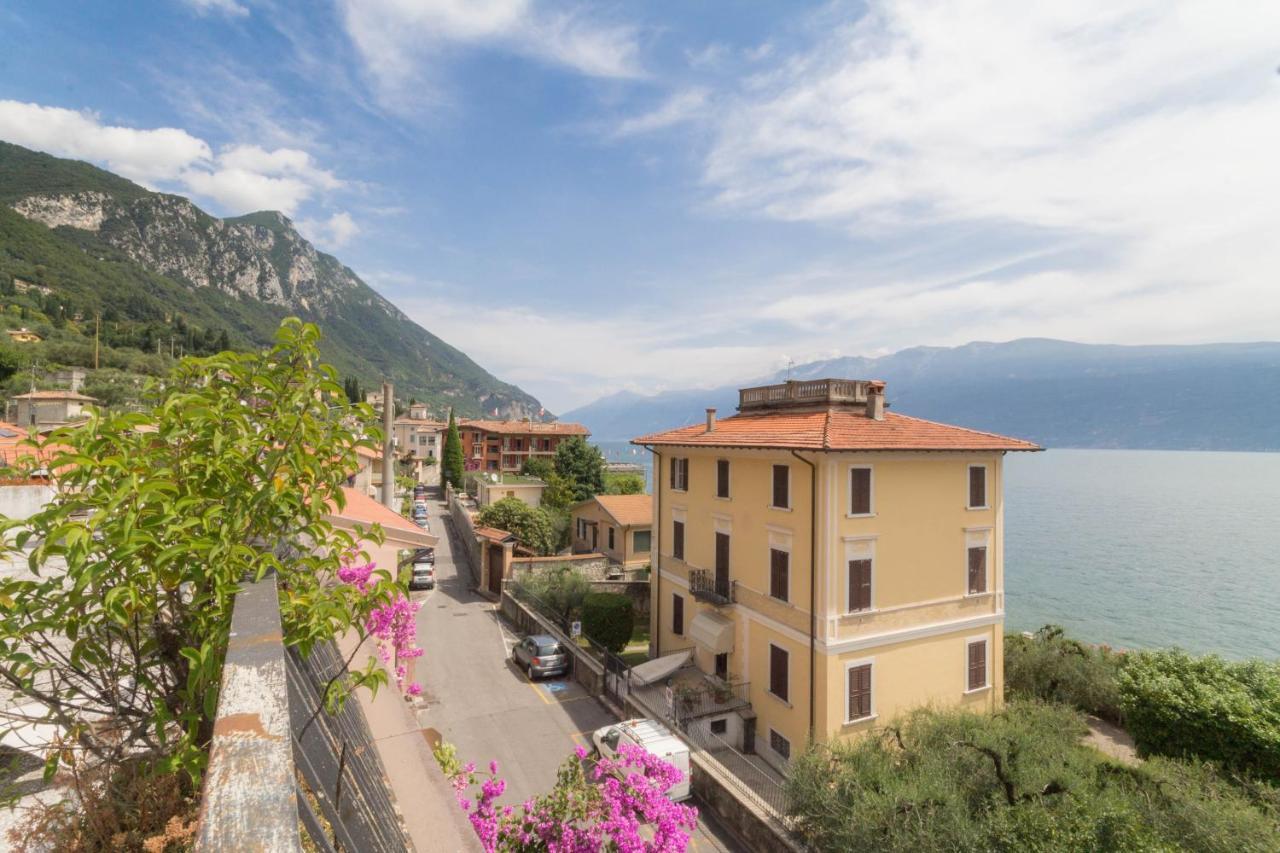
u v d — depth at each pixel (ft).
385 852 10.97
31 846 11.08
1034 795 42.47
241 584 10.31
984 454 69.36
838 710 59.41
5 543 9.91
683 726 63.82
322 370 13.17
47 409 189.47
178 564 10.12
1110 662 74.90
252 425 12.32
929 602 65.10
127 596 9.88
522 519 142.72
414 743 16.75
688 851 48.49
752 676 68.69
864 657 61.11
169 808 11.36
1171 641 160.45
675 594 83.66
